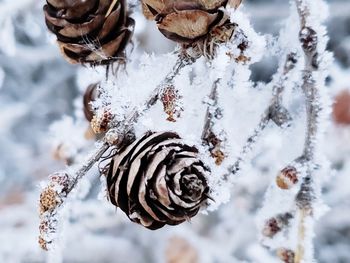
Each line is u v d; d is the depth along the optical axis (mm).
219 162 143
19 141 547
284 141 172
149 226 131
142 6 141
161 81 137
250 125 165
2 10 284
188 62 137
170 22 131
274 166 189
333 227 456
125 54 152
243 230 410
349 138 346
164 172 125
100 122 133
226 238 410
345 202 416
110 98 140
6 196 439
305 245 161
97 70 154
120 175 129
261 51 140
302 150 167
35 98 481
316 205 161
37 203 139
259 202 429
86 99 161
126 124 133
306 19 156
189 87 146
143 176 127
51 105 544
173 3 131
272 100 166
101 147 134
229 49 138
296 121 169
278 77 167
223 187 147
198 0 130
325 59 156
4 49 294
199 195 127
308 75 157
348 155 381
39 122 555
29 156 509
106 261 437
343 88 328
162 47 320
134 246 446
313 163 159
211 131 144
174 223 130
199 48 136
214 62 136
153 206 127
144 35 320
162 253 420
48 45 447
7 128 465
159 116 141
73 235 371
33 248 392
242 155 155
